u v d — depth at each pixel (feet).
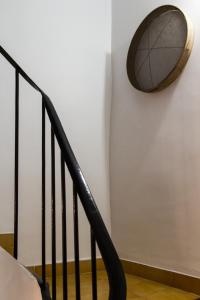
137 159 9.03
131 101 9.42
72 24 9.91
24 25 9.19
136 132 9.14
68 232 8.90
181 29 8.05
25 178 8.60
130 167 9.23
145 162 8.76
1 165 8.38
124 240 9.19
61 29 9.71
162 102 8.42
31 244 8.41
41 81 9.25
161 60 8.51
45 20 9.50
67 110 9.52
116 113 9.95
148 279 8.23
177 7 8.25
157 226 8.23
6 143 8.50
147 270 8.31
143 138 8.89
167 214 7.99
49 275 8.43
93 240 3.49
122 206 9.36
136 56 9.34
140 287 7.52
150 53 8.87
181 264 7.52
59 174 8.97
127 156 9.37
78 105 9.70
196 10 7.82
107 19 10.50
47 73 9.36
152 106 8.71
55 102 9.37
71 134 9.48
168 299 6.65
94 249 3.50
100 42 10.28
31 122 8.87
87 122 9.77
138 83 9.14
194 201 7.38
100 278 8.25
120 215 9.40
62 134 4.61
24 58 9.08
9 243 7.73
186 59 7.84
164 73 8.37
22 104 8.82
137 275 8.59
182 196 7.66
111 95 10.24
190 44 7.75
